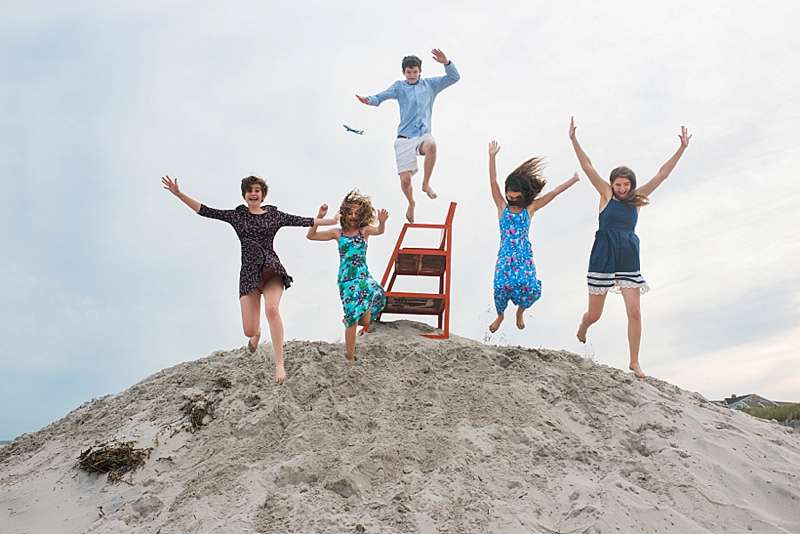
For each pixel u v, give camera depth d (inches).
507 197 283.3
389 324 306.5
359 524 176.7
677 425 237.3
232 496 195.9
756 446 232.7
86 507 212.8
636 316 263.1
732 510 194.2
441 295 287.3
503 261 277.0
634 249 260.2
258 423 228.7
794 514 198.4
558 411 239.3
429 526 178.5
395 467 205.2
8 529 210.8
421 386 250.2
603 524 179.0
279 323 235.9
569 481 200.2
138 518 198.7
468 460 207.2
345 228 250.2
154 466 224.7
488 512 184.7
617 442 225.3
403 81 331.3
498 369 261.7
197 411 243.9
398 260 297.7
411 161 322.0
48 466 247.6
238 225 239.0
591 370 273.9
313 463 203.3
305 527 177.5
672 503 194.5
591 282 262.4
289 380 248.8
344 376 250.4
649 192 261.4
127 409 269.4
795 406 424.5
